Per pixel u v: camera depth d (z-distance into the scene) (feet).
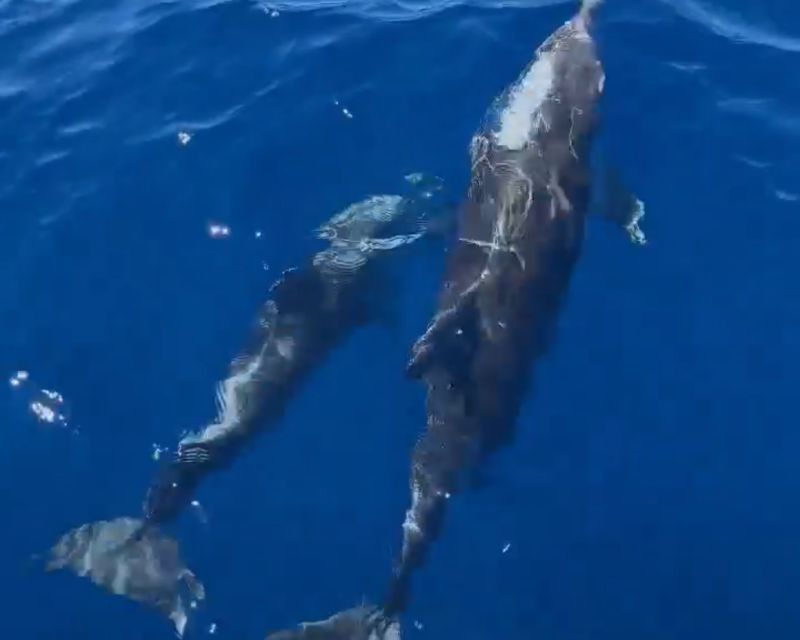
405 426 40.11
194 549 38.34
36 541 39.01
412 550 37.24
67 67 54.54
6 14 58.75
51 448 40.96
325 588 37.22
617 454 39.04
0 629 37.27
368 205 45.88
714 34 51.85
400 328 42.27
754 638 35.70
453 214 44.16
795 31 52.49
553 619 36.14
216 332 43.27
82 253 46.11
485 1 54.03
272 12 54.95
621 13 52.54
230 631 36.60
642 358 41.01
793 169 46.32
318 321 42.80
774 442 39.27
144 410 41.52
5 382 42.55
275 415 40.98
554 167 42.80
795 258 43.55
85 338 43.55
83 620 37.24
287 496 39.06
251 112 50.24
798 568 36.83
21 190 48.73
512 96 46.37
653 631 35.91
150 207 47.32
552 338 41.16
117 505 39.68
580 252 42.80
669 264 43.24
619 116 48.11
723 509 37.93
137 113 51.39
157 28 55.42
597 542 37.40
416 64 51.24
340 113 49.62
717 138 47.34
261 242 45.60
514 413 39.37
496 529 37.60
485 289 39.78
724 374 40.70
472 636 35.86
